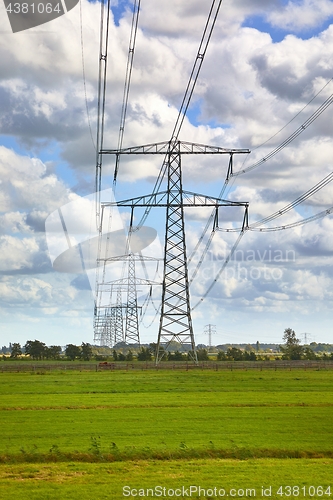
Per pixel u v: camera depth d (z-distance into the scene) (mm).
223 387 75250
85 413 53031
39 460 35594
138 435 42500
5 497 28312
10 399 63188
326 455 37969
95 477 31766
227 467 34031
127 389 72938
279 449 38344
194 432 43719
